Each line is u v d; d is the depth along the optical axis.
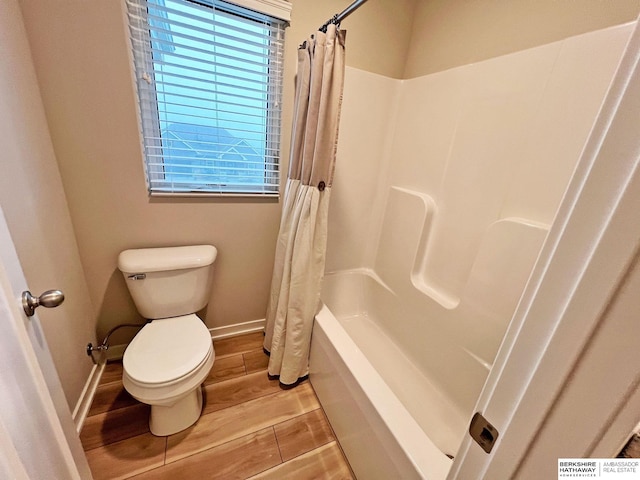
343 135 1.69
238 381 1.50
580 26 0.95
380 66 1.67
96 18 1.03
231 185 1.52
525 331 0.31
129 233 1.34
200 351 1.15
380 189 1.94
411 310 1.62
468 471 0.40
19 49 0.92
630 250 0.22
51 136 1.08
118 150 1.21
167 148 1.31
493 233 1.16
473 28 1.32
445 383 1.37
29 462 0.49
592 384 0.25
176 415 1.20
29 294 0.55
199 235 1.49
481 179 1.28
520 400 0.31
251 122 1.46
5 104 0.85
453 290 1.45
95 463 1.08
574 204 0.26
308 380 1.54
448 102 1.43
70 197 1.18
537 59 1.03
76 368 1.20
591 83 0.90
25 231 0.91
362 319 1.98
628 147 0.22
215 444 1.19
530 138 1.07
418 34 1.63
